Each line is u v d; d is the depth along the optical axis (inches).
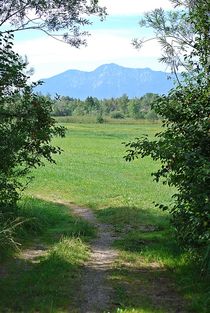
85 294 380.8
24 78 532.4
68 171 1470.2
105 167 1695.4
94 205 924.6
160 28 479.2
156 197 1018.7
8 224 524.4
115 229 668.1
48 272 422.3
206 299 361.7
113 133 3676.2
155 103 439.5
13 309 346.6
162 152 402.3
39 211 721.6
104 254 518.3
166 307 358.9
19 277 422.3
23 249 531.2
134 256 503.5
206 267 401.1
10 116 547.5
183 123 428.5
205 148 402.3
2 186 557.9
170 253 498.9
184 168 396.5
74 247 513.7
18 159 571.5
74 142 2832.2
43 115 575.5
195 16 411.2
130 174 1535.4
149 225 693.9
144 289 400.8
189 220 384.2
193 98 429.7
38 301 358.6
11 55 503.5
